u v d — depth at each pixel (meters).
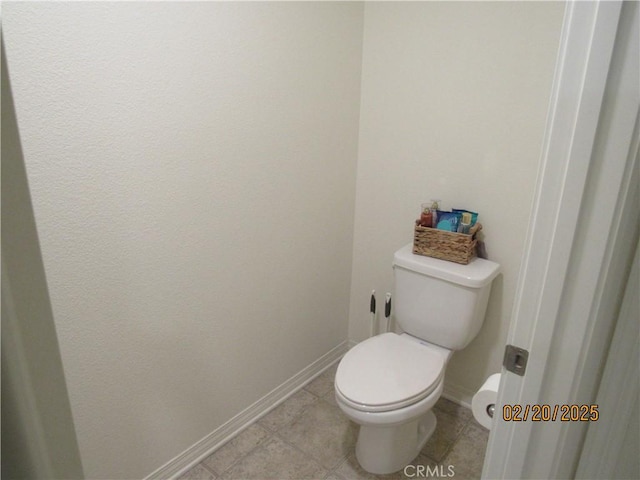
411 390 1.38
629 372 0.75
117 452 1.32
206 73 1.27
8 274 0.79
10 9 0.87
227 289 1.53
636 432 0.83
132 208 1.18
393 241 1.99
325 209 1.90
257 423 1.81
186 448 1.55
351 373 1.48
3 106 0.83
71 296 1.10
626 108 0.53
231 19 1.30
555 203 0.60
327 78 1.71
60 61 0.96
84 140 1.04
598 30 0.52
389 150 1.89
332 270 2.06
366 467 1.57
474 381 1.90
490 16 1.49
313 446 1.69
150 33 1.12
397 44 1.74
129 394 1.30
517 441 0.74
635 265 0.66
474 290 1.55
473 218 1.66
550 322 0.65
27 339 0.82
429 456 1.65
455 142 1.69
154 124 1.18
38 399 0.84
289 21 1.49
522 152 1.53
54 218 1.02
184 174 1.29
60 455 0.93
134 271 1.23
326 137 1.79
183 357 1.44
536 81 1.45
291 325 1.89
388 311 1.97
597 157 0.56
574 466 0.81
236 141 1.42
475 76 1.58
